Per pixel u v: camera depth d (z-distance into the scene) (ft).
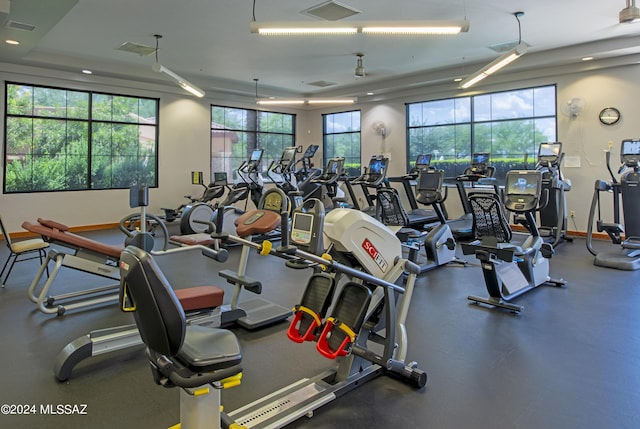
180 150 32.14
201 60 25.55
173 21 18.86
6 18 15.58
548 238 23.35
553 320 11.57
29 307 12.69
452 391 7.84
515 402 7.46
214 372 5.20
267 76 30.09
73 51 23.67
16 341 10.22
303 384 7.72
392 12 17.90
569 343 10.02
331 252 7.81
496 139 28.66
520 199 14.08
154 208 31.07
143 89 29.94
